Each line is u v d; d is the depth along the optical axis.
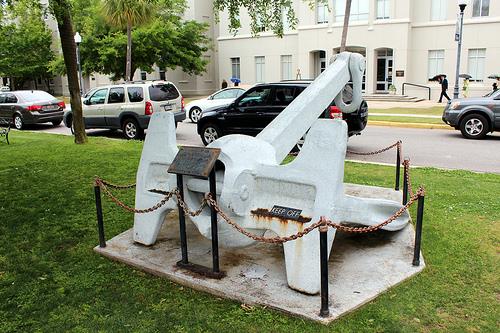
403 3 27.23
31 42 36.84
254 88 11.82
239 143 4.48
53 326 3.81
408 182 5.82
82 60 28.73
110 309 4.04
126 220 6.23
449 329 3.60
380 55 28.94
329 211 4.02
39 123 19.48
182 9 31.45
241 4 10.02
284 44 32.03
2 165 9.66
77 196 7.30
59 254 5.21
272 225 4.26
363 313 3.82
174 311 3.96
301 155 4.21
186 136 15.00
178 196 4.46
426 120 17.23
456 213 6.13
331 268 4.58
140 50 28.38
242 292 4.12
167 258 4.90
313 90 5.50
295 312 3.79
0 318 3.95
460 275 4.44
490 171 9.14
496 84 22.75
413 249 5.00
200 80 36.03
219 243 4.54
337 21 29.27
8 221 6.24
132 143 12.59
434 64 27.78
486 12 25.97
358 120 10.66
